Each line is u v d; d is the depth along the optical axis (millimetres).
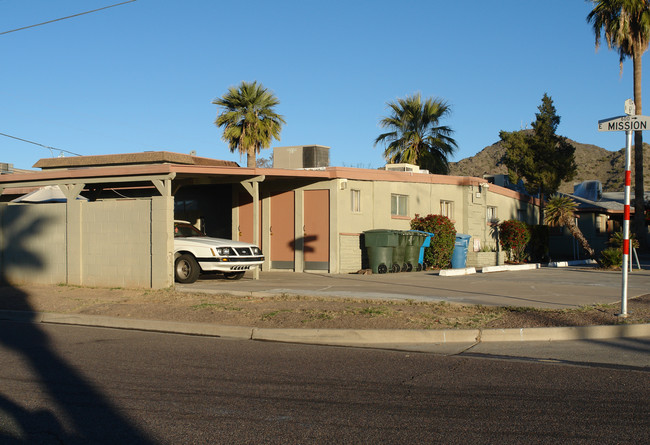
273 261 19656
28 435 5082
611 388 6461
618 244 21062
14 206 16406
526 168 33875
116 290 14508
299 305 11641
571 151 34688
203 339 9688
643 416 5465
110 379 6965
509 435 4980
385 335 9258
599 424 5242
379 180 20078
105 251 15156
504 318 10047
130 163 21547
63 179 15766
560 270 20391
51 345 9141
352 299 12172
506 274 18359
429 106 31266
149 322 10758
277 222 19656
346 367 7562
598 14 29281
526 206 30703
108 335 10094
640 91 29438
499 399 6066
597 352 8344
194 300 12742
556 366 7555
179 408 5816
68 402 6027
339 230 18594
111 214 15102
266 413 5641
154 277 14406
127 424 5348
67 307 12438
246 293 13148
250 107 32281
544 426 5199
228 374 7199
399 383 6742
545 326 9445
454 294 12867
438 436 4973
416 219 21344
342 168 18750
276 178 18906
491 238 25562
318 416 5543
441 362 7832
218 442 4887
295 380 6902
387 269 18531
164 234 14312
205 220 21344
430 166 30938
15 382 6840
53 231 15898
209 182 17891
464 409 5727
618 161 96688
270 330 9703
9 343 9320
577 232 23875
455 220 23359
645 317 10047
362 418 5473
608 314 10266
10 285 16250
